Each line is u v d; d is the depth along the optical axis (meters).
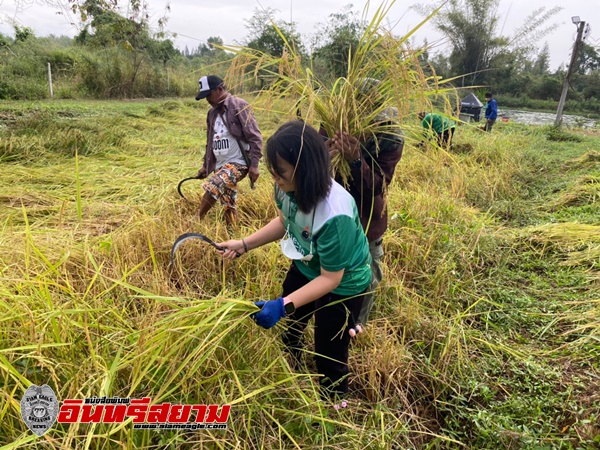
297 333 2.29
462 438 2.13
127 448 1.52
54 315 1.73
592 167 7.28
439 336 2.73
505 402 2.29
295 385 1.93
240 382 1.91
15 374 1.58
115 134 7.22
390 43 2.09
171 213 4.00
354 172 2.18
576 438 2.04
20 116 8.39
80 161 5.98
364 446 1.88
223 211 3.97
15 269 2.43
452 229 4.04
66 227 3.60
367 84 2.20
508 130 12.38
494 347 2.68
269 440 1.80
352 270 1.93
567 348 2.71
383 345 2.44
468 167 6.64
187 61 20.08
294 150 1.59
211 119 3.85
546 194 6.22
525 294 3.38
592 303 3.12
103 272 2.61
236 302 1.72
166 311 2.20
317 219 1.72
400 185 5.31
